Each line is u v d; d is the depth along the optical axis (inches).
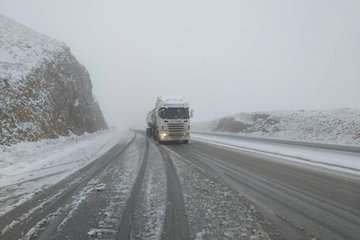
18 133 560.7
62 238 141.2
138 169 343.9
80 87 1208.2
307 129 855.1
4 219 170.2
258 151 566.9
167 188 245.8
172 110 732.7
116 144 705.0
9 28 946.1
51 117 764.0
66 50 1163.9
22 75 700.0
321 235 146.6
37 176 307.4
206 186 255.1
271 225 160.2
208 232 148.2
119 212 180.7
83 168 353.4
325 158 453.4
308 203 206.2
